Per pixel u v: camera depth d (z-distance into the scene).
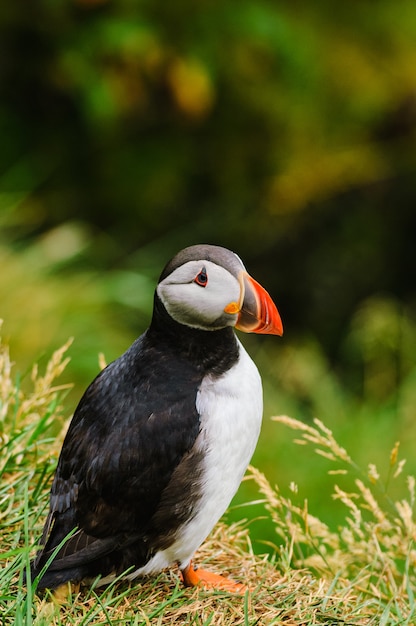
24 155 13.43
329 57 14.30
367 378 11.98
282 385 11.76
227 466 5.19
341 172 14.40
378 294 14.79
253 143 14.23
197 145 14.05
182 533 5.17
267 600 5.35
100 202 13.77
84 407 5.32
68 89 13.09
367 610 5.73
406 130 14.68
